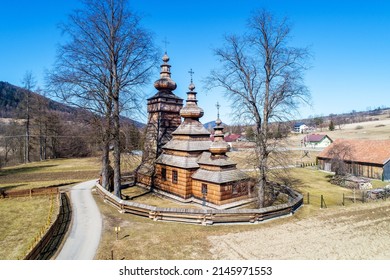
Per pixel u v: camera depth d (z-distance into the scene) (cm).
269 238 1925
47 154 7212
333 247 1800
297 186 3888
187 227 2094
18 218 2292
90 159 6756
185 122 3200
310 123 17150
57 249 1672
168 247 1736
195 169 2909
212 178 2656
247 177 2841
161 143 3597
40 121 6481
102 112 2739
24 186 3628
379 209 2712
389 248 1800
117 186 2823
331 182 4184
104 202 2775
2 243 1783
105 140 2816
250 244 1817
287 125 2523
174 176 3044
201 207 2709
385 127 13512
